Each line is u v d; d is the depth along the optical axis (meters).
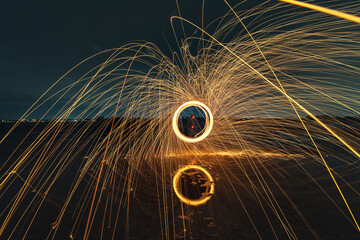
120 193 1.98
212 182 2.20
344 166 2.63
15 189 2.13
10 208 1.71
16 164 3.18
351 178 2.19
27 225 1.45
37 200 1.85
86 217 1.54
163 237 1.27
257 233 1.28
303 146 3.83
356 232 1.27
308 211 1.54
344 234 1.25
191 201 1.76
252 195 1.84
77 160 3.38
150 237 1.27
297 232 1.28
